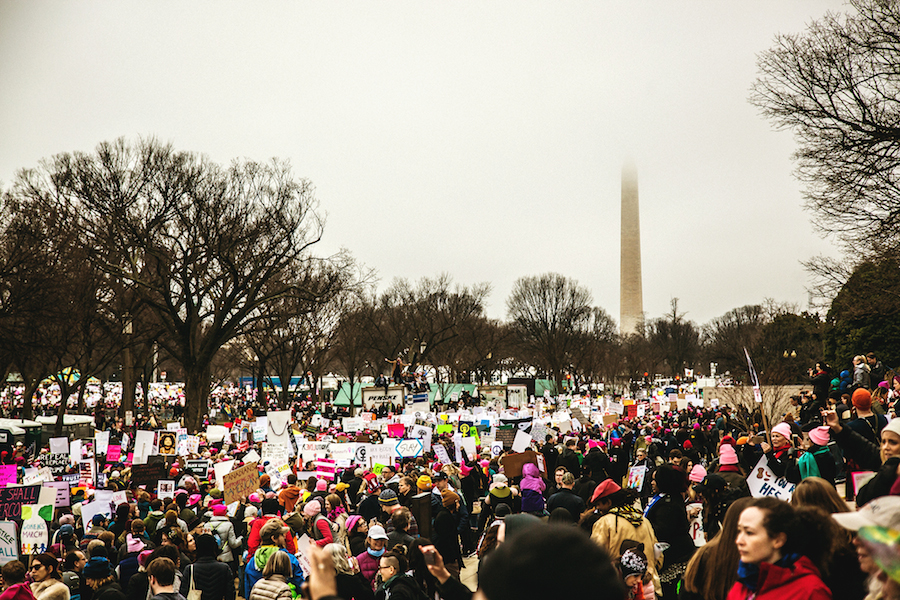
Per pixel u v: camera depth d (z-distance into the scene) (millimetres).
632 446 25500
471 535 15297
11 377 72875
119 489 14562
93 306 41938
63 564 9469
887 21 22953
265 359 61406
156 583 7145
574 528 1895
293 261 47438
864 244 24953
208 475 18703
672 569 6895
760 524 3820
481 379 85938
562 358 87188
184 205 41156
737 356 85438
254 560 9148
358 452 18625
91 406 66438
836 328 54719
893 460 5348
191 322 42969
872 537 2246
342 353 75688
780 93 24484
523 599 1747
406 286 86438
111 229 39656
